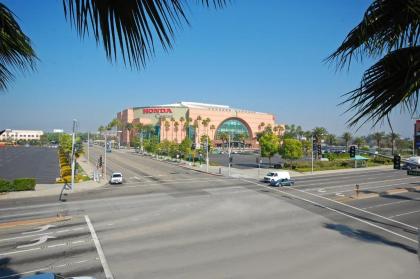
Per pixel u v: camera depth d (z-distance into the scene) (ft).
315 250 50.98
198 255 47.88
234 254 48.57
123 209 79.92
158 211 77.92
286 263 45.39
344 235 59.52
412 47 8.05
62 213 74.95
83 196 99.19
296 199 97.19
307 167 202.80
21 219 68.90
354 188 122.31
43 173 160.35
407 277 41.29
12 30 9.57
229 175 161.27
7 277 39.70
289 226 65.26
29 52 10.09
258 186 124.16
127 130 508.94
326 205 88.63
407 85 7.88
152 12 6.70
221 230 61.46
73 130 119.96
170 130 455.63
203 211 78.38
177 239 55.52
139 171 179.52
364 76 8.82
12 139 562.66
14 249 49.73
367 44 8.35
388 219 73.26
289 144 193.77
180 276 40.52
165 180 141.18
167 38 6.75
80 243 52.80
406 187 126.93
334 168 205.36
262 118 514.27
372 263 45.88
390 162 244.22
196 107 487.20
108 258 46.26
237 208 82.38
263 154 205.57
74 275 40.42
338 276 41.45
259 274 41.63
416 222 70.64
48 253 48.06
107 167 197.06
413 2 7.48
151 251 49.32
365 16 8.07
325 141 451.94
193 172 176.96
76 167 159.33
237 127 497.87
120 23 6.83
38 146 527.40
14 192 104.68
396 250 51.52
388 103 8.58
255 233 59.88
